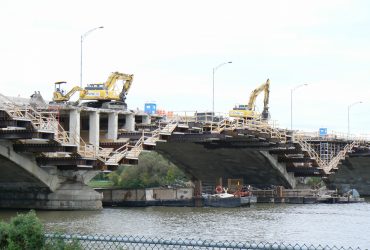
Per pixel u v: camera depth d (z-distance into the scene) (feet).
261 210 332.60
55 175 299.17
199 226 225.76
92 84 360.69
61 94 357.00
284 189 459.73
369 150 538.88
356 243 174.91
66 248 74.84
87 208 307.37
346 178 609.01
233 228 218.79
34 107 292.61
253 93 503.20
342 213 309.22
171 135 356.38
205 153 445.78
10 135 257.55
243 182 493.77
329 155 519.60
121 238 85.51
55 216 261.65
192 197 366.22
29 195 305.12
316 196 431.43
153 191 370.53
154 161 578.66
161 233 195.93
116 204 371.15
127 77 380.17
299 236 194.08
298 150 449.48
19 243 74.18
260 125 397.39
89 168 301.63
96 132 326.65
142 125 363.15
